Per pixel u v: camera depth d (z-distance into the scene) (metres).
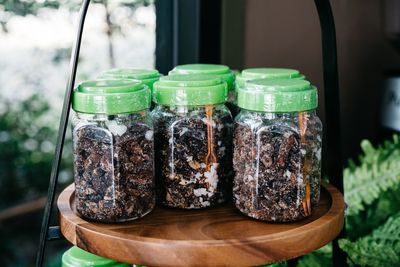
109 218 0.77
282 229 0.75
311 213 0.81
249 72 0.89
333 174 0.93
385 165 1.21
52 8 1.33
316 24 1.42
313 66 1.44
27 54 1.36
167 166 0.82
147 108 0.78
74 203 0.85
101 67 1.36
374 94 1.49
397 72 1.42
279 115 0.76
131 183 0.77
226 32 1.38
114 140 0.75
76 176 0.79
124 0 1.34
